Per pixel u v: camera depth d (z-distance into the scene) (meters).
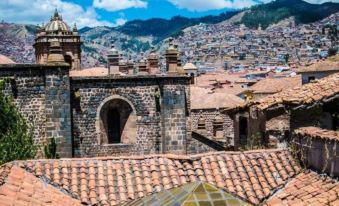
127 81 40.09
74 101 38.97
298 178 18.50
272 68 184.50
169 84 40.66
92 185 18.31
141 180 18.59
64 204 17.12
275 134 23.44
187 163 19.41
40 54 56.81
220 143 44.19
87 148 39.50
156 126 40.94
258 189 18.23
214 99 63.94
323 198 16.16
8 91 36.09
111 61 52.06
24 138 36.25
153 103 40.75
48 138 36.97
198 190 15.62
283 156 19.86
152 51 56.88
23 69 36.34
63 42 55.75
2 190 16.52
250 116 27.95
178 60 42.97
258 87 82.88
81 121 39.25
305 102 22.11
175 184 18.25
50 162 19.23
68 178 18.58
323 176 17.61
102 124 39.97
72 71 53.91
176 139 40.97
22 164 19.00
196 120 62.31
